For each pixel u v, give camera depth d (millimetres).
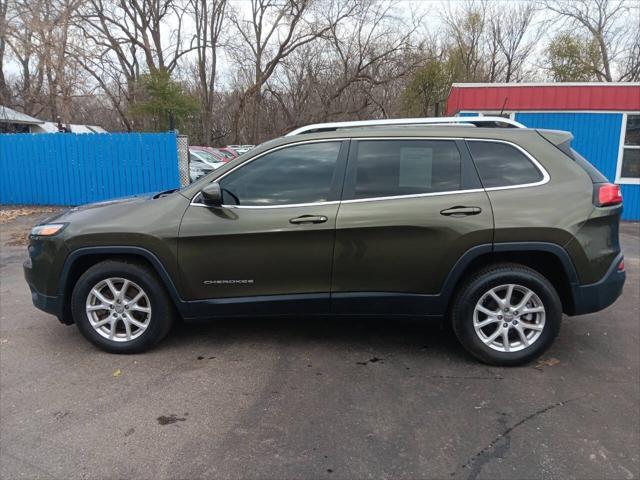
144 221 3768
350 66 33281
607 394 3332
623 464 2598
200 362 3814
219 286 3775
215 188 3604
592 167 3762
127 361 3836
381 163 3723
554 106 11438
